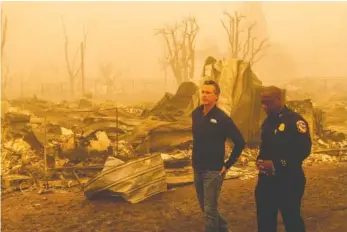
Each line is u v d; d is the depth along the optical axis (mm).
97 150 8648
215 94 3701
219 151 3666
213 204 3689
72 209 5609
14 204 5945
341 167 8375
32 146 9547
